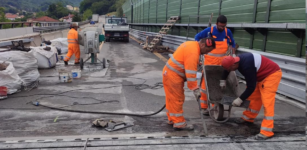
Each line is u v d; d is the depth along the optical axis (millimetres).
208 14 10211
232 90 4480
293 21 5605
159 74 8352
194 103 5438
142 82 7176
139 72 8633
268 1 6379
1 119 4293
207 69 4516
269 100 3650
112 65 9914
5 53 6227
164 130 3959
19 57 6320
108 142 3473
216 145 3463
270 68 3650
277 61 6168
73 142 3449
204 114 4723
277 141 3602
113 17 23797
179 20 13750
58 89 6266
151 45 15148
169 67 3748
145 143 3469
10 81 5707
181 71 3701
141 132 3875
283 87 5906
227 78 4523
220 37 5250
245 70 3576
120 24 21109
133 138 3607
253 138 3693
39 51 8586
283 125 4203
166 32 14477
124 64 10227
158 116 4586
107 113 4629
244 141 3590
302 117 4609
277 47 6258
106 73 8344
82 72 8352
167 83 3793
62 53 12766
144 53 14000
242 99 3678
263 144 3508
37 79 6797
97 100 5449
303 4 5285
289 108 5133
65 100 5406
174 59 3715
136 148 3344
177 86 3744
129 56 12656
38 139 3533
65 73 6926
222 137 3707
